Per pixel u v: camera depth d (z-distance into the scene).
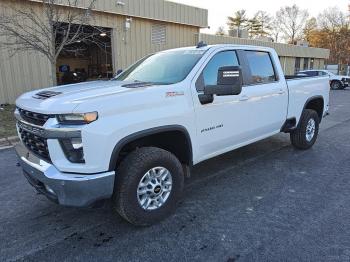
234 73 3.44
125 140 3.02
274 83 5.11
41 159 3.04
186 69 3.88
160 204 3.45
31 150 3.24
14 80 11.01
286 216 3.60
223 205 3.88
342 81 26.89
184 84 3.64
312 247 3.00
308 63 35.28
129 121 3.04
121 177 3.14
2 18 9.61
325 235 3.20
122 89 3.29
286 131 5.66
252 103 4.58
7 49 10.62
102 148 2.87
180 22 15.98
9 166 5.45
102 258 2.89
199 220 3.53
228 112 4.17
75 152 2.83
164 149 3.78
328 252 2.93
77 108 2.76
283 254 2.91
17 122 3.56
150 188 3.32
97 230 3.36
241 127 4.46
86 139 2.78
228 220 3.53
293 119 5.67
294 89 5.52
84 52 24.03
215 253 2.94
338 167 5.25
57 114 2.80
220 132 4.11
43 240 3.19
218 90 3.54
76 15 10.23
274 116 5.12
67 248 3.05
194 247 3.04
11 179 4.84
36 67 11.46
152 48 15.22
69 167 2.83
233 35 26.55
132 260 2.86
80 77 21.95
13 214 3.73
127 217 3.22
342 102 16.06
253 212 3.70
